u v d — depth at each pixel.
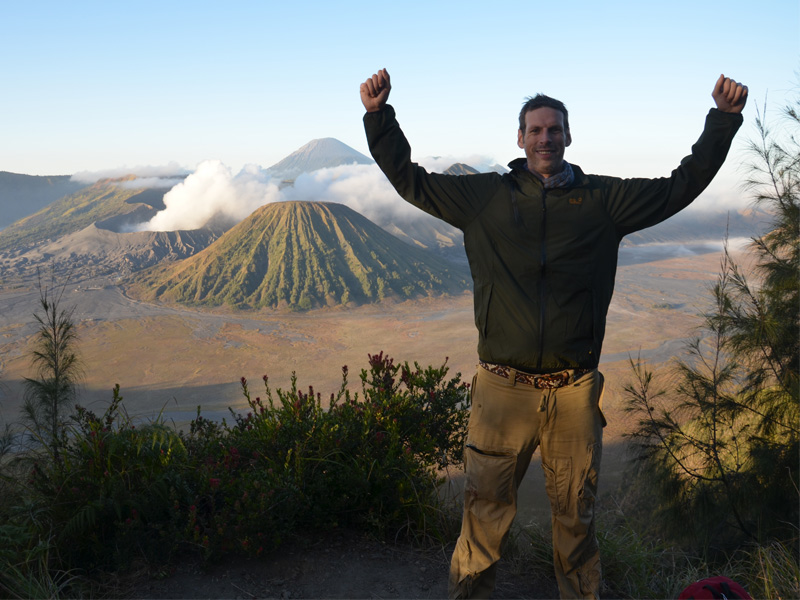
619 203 2.36
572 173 2.42
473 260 2.49
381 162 2.44
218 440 3.94
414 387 4.36
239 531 3.07
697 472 5.53
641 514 6.07
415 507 3.50
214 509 3.25
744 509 5.14
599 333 2.39
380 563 3.19
